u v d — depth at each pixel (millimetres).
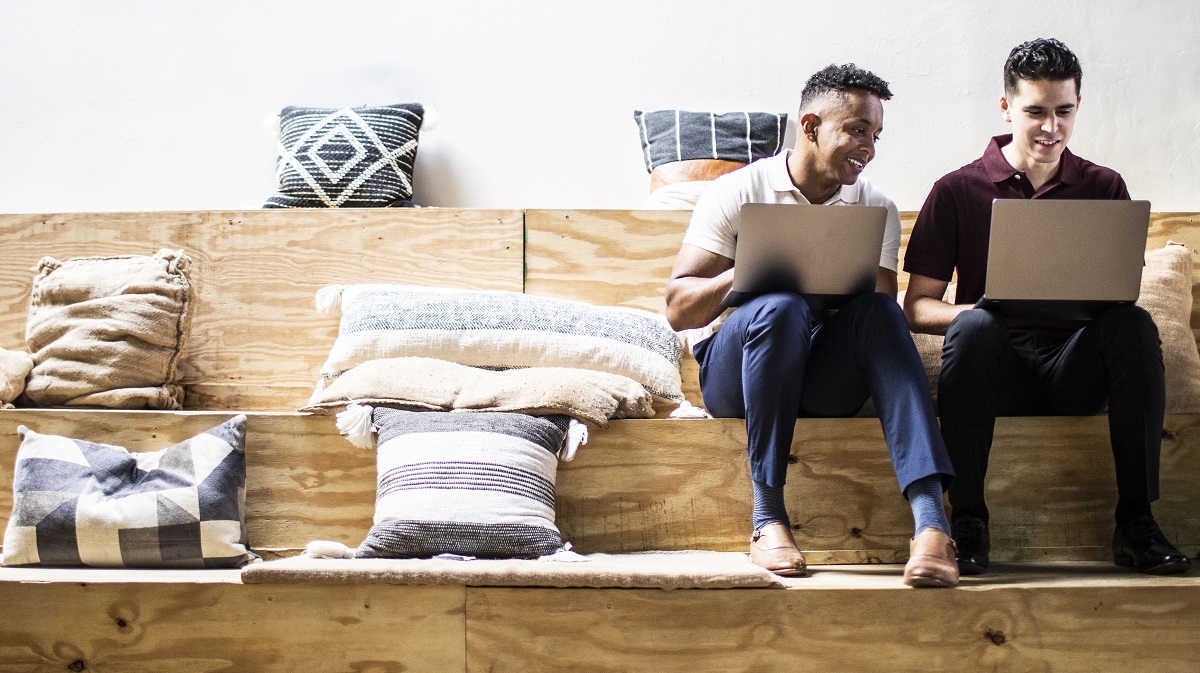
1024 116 2312
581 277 2740
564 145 3059
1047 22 3092
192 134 3035
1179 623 1786
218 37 3062
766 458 1921
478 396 2209
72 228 2729
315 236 2734
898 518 2170
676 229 2750
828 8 3086
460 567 1798
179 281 2562
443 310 2461
